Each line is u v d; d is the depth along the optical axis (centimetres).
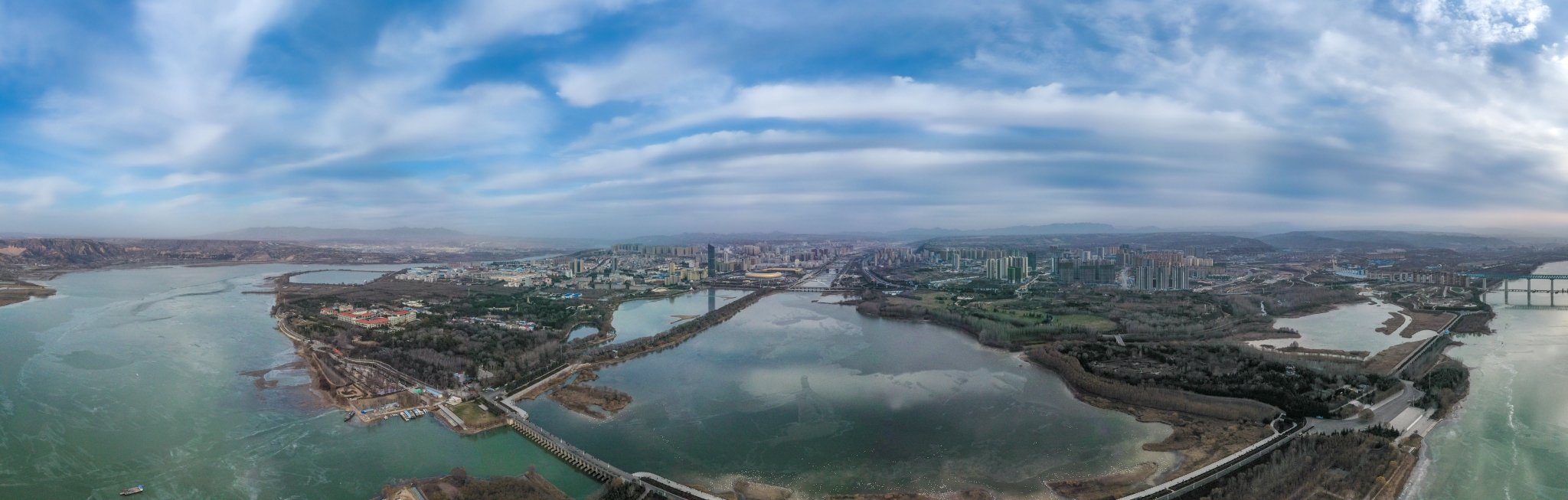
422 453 19925
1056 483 17962
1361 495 16175
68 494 16962
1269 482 16862
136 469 18525
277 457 19488
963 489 17750
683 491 17088
